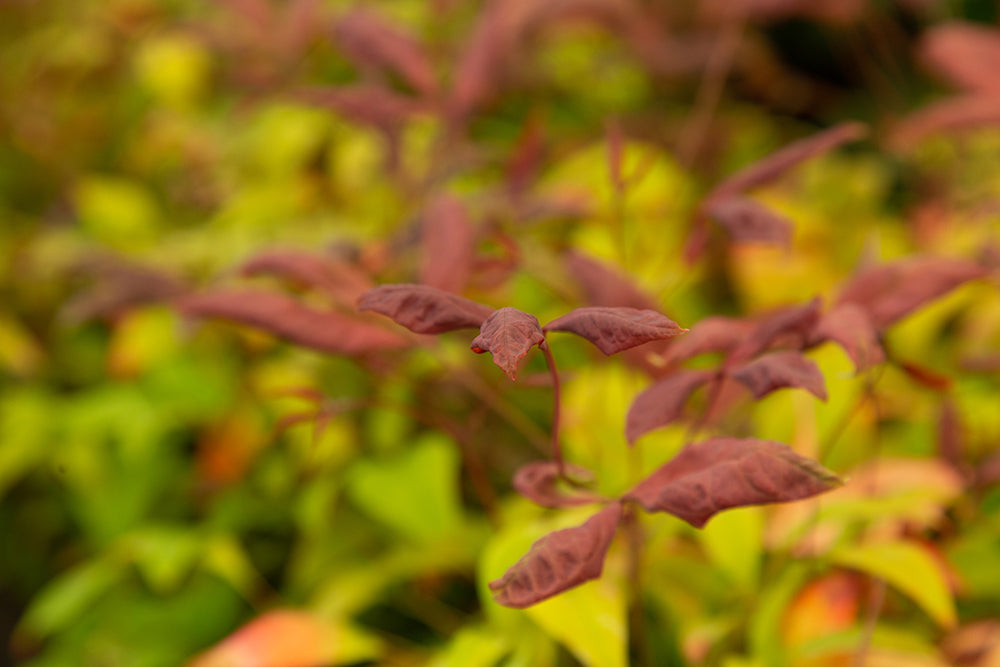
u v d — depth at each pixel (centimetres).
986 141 96
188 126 110
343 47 70
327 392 75
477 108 73
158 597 82
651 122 97
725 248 76
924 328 72
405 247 66
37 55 128
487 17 71
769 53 111
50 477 103
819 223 84
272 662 63
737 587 62
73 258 78
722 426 66
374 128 70
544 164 84
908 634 60
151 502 87
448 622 71
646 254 78
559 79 102
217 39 93
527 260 66
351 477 70
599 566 52
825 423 65
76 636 83
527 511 67
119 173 123
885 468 64
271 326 59
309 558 75
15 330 98
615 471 64
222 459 81
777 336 55
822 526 63
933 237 84
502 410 63
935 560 60
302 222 88
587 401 66
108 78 126
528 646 62
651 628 65
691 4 102
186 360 85
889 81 127
